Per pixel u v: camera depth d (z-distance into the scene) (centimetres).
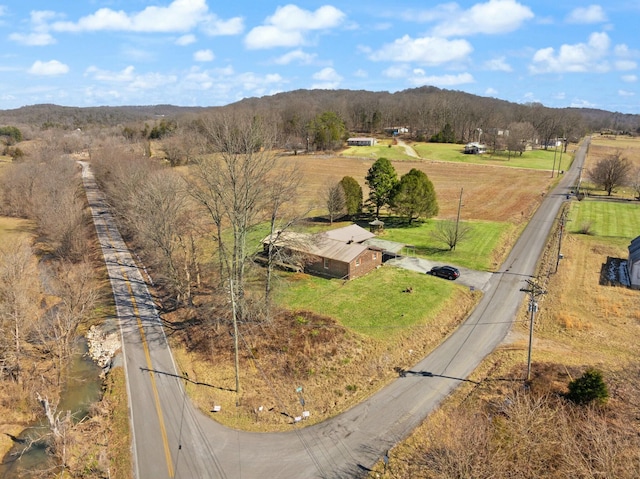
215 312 3950
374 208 7756
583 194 8812
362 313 3950
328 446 2495
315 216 7288
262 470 2328
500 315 4047
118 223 7100
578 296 4375
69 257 5462
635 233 6475
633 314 3969
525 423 2220
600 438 2044
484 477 1948
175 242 4791
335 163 12531
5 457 2561
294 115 16838
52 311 4206
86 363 3491
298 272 4922
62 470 2355
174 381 3125
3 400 2989
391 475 2270
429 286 4550
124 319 4069
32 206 7375
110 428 2678
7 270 3659
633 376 2909
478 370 3197
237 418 2747
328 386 3047
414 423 2664
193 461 2395
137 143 14612
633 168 10962
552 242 6088
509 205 8088
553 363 3206
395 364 3316
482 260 5372
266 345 3466
